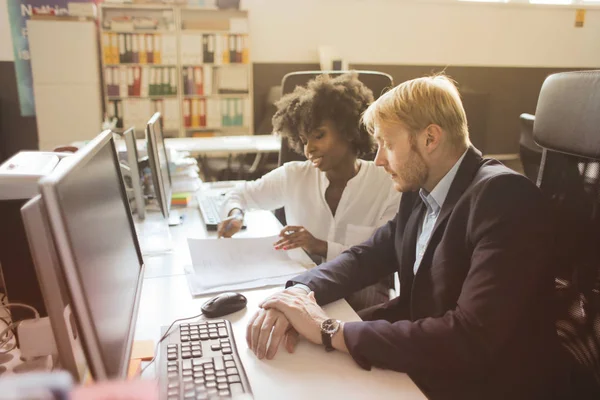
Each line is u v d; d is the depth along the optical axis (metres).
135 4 4.64
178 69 4.81
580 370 1.17
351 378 0.94
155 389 0.36
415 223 1.30
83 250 0.70
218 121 5.03
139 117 4.83
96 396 0.34
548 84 1.30
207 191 2.30
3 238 0.92
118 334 0.80
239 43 4.88
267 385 0.91
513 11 5.52
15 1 4.55
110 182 0.99
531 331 1.09
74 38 4.56
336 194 1.77
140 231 1.73
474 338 0.97
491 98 5.71
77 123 4.72
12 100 4.75
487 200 1.05
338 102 1.62
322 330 1.04
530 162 2.45
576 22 5.71
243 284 1.34
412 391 0.91
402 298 1.33
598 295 1.16
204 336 1.01
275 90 4.69
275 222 1.91
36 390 0.28
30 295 0.95
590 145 1.17
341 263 1.37
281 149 2.17
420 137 1.12
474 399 1.06
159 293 1.29
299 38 5.16
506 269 0.99
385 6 5.25
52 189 0.60
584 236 1.20
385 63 5.40
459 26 5.45
